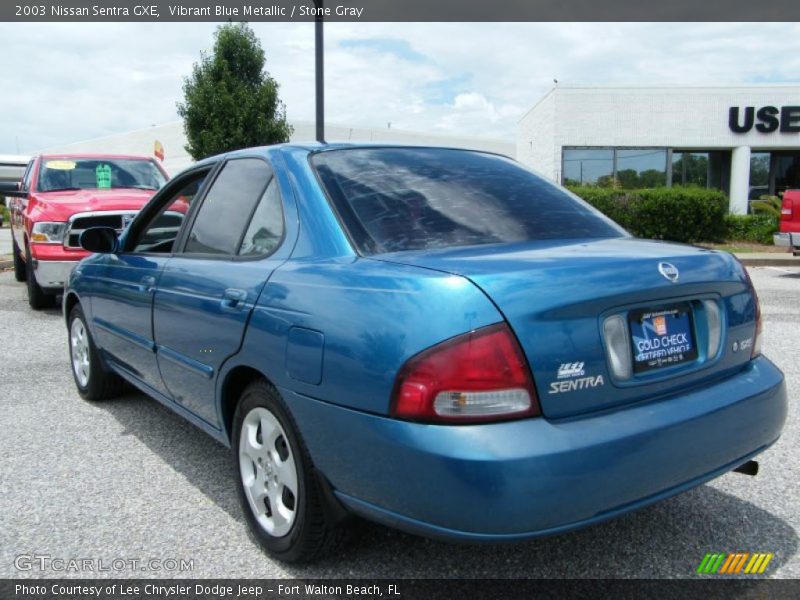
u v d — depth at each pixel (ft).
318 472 7.84
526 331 6.70
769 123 66.13
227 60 58.08
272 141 58.08
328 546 8.32
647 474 7.14
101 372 15.53
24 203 29.81
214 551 9.27
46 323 25.95
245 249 9.84
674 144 66.74
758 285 35.91
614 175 67.21
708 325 8.29
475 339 6.57
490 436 6.50
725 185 70.33
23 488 11.30
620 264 7.55
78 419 14.89
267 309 8.42
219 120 56.75
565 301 6.91
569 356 6.88
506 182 10.43
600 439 6.80
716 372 8.35
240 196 10.47
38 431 14.12
